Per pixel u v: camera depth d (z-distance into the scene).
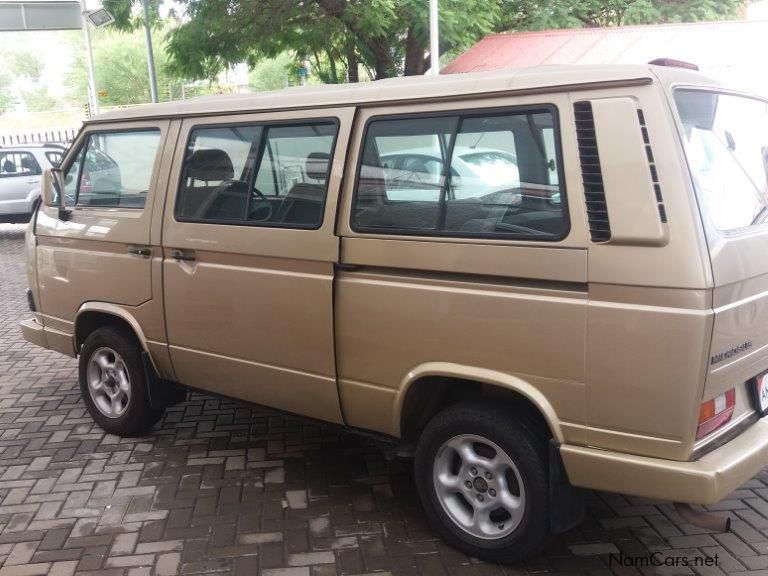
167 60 13.78
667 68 2.81
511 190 2.91
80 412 5.20
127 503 3.82
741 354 2.79
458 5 11.09
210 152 3.99
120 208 4.44
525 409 3.11
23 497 3.90
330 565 3.23
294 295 3.59
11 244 14.77
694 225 2.53
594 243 2.68
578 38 10.66
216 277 3.92
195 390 4.32
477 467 3.19
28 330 5.23
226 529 3.55
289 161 3.62
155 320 4.30
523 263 2.85
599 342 2.70
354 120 3.40
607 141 2.67
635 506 3.73
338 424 3.69
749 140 3.26
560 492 2.94
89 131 4.68
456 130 3.07
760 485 3.90
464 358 3.06
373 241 3.28
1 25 18.53
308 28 12.50
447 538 3.34
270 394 3.87
